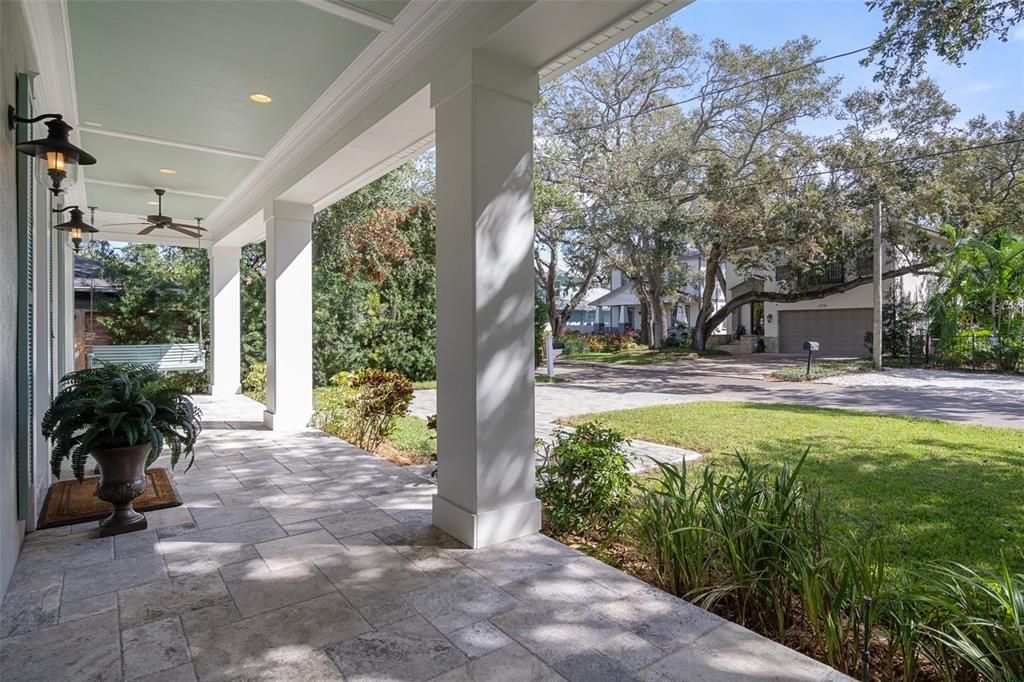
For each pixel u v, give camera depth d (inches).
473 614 89.2
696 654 77.6
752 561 89.4
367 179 208.1
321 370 417.4
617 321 1278.3
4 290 94.0
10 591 97.1
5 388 94.9
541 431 258.8
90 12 118.0
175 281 438.6
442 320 127.3
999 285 487.8
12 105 104.4
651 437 235.8
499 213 120.7
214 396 371.2
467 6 115.4
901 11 252.7
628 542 124.3
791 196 540.4
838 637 76.9
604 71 623.8
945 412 297.9
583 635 82.7
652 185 577.9
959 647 65.8
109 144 202.1
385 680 71.8
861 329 702.5
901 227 575.8
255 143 202.5
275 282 246.5
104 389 121.6
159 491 155.9
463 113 119.1
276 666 75.0
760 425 259.4
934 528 129.8
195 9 116.9
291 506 145.3
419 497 153.4
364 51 136.1
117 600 94.1
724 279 856.9
